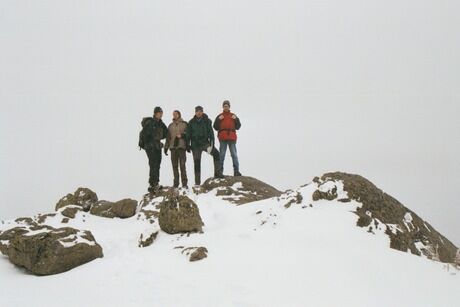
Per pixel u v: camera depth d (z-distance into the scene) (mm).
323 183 10109
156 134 13219
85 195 13625
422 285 6414
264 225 9156
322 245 7797
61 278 7141
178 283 6500
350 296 5965
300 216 9227
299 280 6430
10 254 8172
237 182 13836
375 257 7391
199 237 8812
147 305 5773
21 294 6426
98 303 5910
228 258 7363
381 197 9977
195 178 14016
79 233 8445
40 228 9094
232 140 14406
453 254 9789
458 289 6309
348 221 8891
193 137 13719
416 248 9102
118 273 7090
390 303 5785
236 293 6074
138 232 10281
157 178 13383
